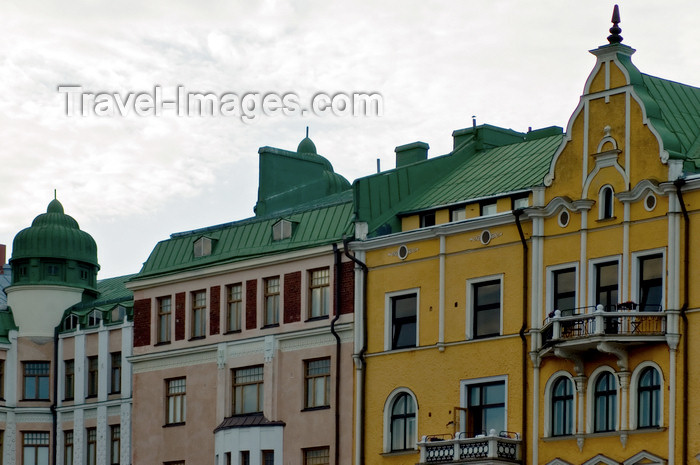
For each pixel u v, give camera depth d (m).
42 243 100.62
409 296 77.12
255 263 83.69
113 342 95.75
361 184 79.75
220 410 84.31
